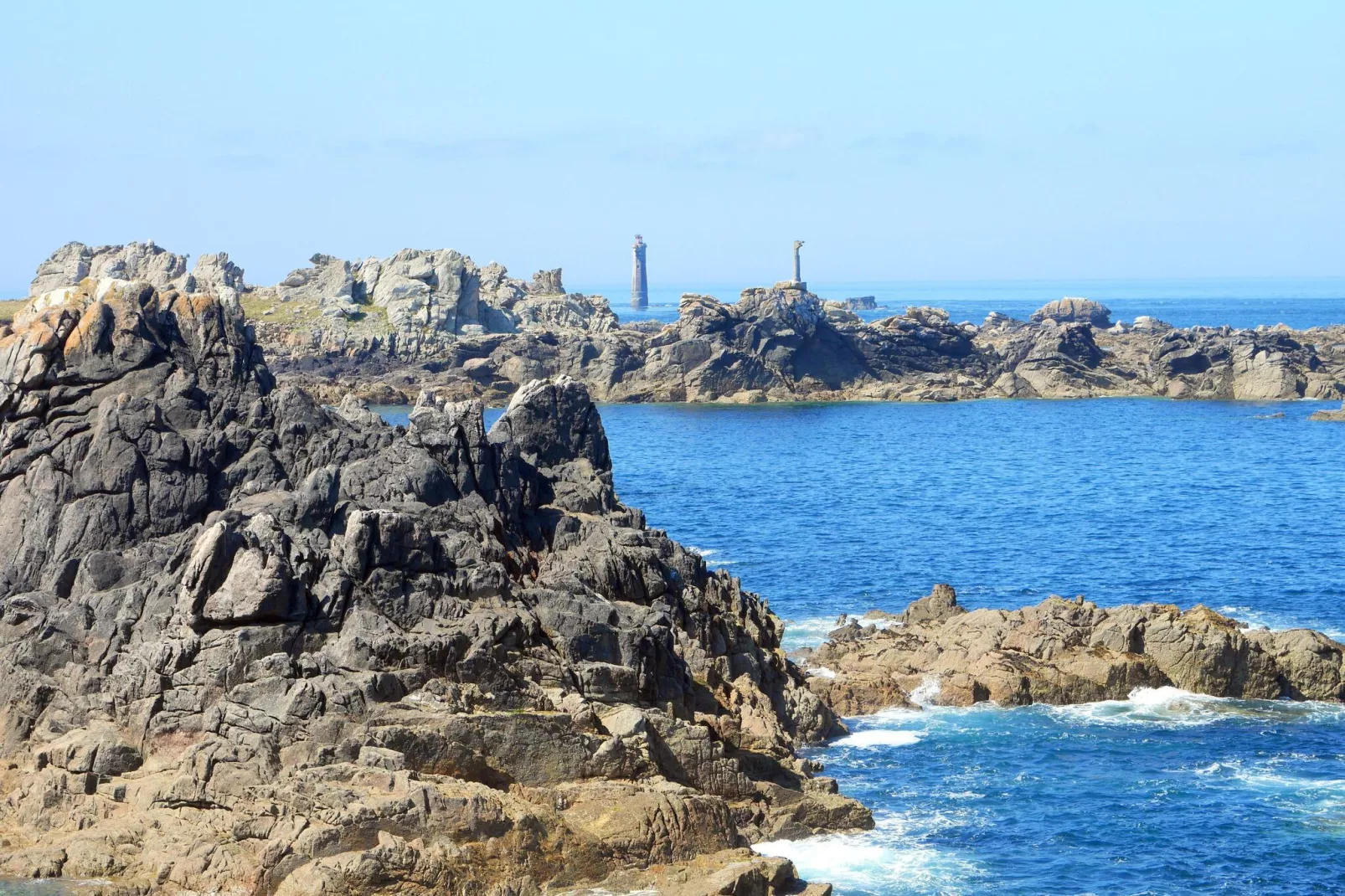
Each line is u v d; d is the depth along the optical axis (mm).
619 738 81250
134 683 79688
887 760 104125
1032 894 81000
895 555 187375
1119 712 115812
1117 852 87062
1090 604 130125
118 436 94125
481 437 108688
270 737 75688
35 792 76000
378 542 85250
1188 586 165250
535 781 78562
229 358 104000
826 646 130875
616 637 90188
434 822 71375
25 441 94688
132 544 92625
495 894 71625
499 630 84062
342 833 69625
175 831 72375
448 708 77625
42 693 82312
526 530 111500
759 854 79250
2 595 90438
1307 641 120875
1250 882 83625
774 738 97750
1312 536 198500
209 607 80562
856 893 80125
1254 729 111562
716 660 105625
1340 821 92312
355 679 77688
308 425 104000
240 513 90938
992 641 126375
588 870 74812
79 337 98125
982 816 92938
